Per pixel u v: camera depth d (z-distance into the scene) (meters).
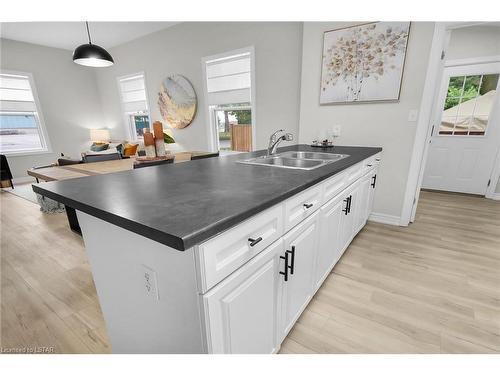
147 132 2.03
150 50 4.59
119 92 5.55
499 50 3.10
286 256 1.01
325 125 2.72
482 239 2.28
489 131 3.36
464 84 3.41
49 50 5.26
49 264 2.05
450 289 1.63
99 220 0.88
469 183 3.61
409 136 2.34
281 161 2.01
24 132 5.24
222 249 0.68
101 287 1.01
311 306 1.50
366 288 1.65
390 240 2.28
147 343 0.90
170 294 0.73
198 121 4.32
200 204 0.78
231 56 3.58
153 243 0.71
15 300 1.62
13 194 4.19
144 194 0.92
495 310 1.45
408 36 2.14
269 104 3.38
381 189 2.60
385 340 1.27
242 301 0.80
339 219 1.66
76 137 5.88
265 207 0.81
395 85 2.27
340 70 2.49
